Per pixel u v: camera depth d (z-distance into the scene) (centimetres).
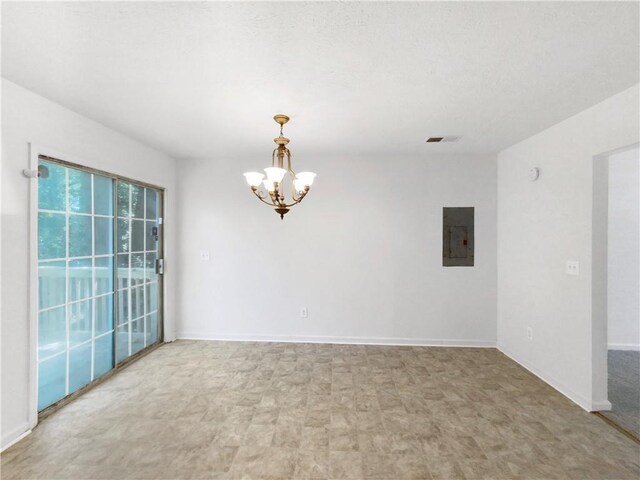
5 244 211
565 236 282
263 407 261
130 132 320
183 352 382
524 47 171
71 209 272
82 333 286
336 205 414
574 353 273
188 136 332
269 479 184
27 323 225
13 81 213
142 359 361
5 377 212
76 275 279
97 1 136
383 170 411
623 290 400
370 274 413
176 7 141
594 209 253
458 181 405
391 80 210
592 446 213
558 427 234
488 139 340
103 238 311
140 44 170
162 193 409
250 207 422
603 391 256
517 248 357
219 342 417
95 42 168
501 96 234
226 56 182
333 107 254
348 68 195
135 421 241
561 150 286
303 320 420
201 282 428
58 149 250
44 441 216
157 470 191
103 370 311
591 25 152
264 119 282
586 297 259
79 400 271
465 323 407
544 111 262
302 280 419
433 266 408
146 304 381
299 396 279
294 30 157
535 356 325
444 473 189
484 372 330
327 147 372
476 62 187
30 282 226
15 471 189
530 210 333
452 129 307
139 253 368
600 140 244
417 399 275
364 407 262
